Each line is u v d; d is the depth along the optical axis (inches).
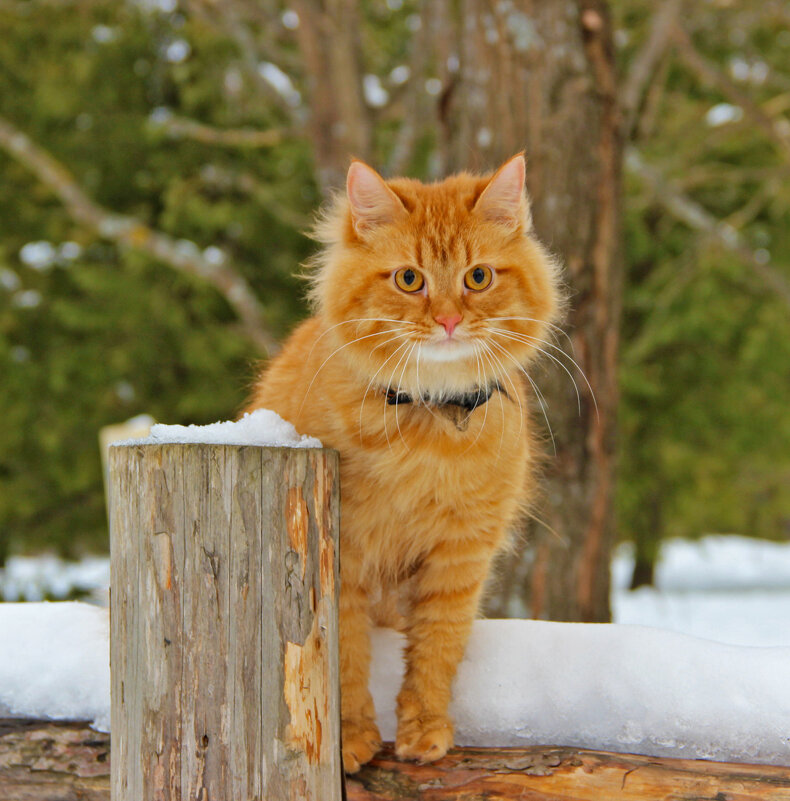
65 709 106.1
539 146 184.1
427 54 302.5
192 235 491.5
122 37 478.6
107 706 104.8
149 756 80.1
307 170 484.7
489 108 188.1
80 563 499.2
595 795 90.1
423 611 110.2
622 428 508.7
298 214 456.4
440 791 94.0
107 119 486.3
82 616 113.9
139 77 497.0
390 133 430.3
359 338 109.9
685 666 97.9
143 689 80.7
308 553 82.1
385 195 114.6
